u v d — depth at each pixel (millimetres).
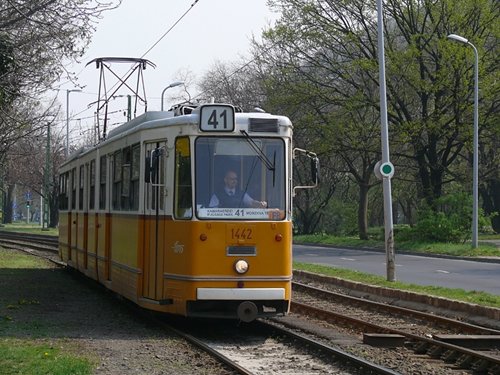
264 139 13992
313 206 62000
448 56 41750
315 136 48062
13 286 21719
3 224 98250
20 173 72750
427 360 11758
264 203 13844
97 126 24328
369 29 46125
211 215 13648
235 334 14125
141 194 14945
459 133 44656
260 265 13672
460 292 19328
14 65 21828
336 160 55938
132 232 15406
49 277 24812
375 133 45938
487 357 10945
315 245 51156
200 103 15195
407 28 45156
